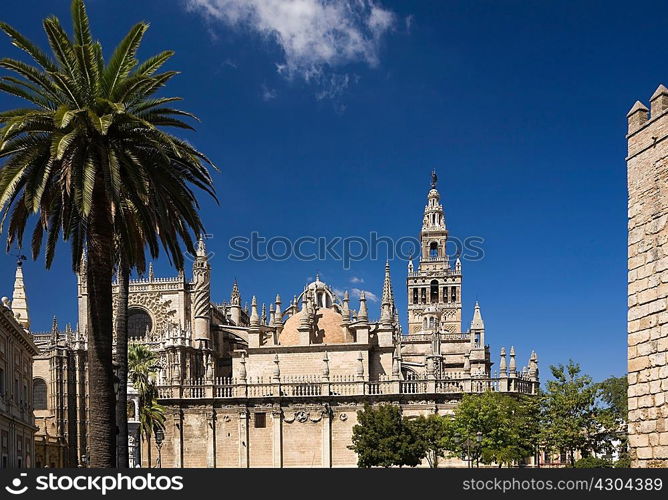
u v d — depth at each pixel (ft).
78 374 312.29
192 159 114.01
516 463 260.21
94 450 104.83
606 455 257.14
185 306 357.00
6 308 190.49
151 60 116.16
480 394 260.62
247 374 302.04
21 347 221.87
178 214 124.26
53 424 302.66
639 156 106.22
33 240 119.34
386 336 304.91
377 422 237.04
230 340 367.45
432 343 402.72
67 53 108.06
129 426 218.59
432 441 244.42
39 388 317.01
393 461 230.89
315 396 281.13
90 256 108.27
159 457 265.13
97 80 108.06
